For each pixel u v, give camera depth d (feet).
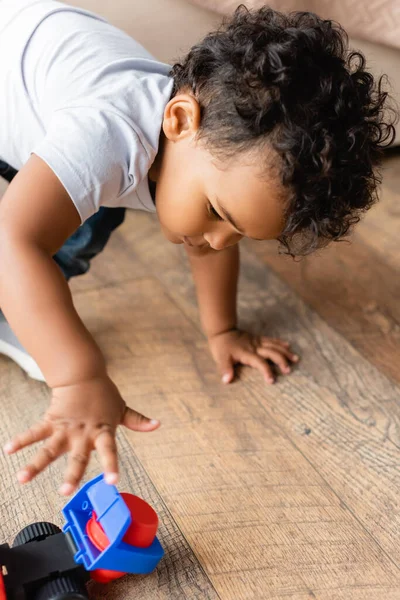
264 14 2.62
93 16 3.28
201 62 2.52
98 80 2.74
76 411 2.15
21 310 2.28
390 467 2.80
